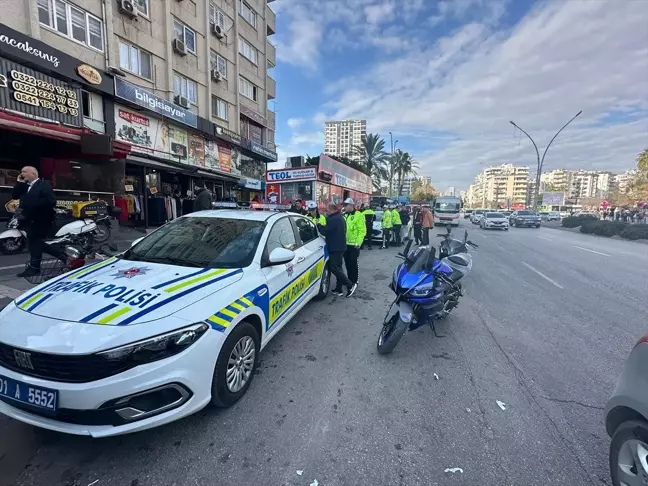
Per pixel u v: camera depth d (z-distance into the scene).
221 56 21.58
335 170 17.98
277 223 4.31
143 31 15.34
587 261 11.11
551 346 4.28
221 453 2.36
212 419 2.71
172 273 3.00
